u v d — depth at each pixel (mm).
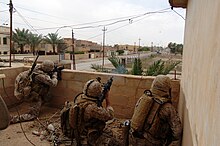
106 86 3830
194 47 2375
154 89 2947
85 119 3295
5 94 5562
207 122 1243
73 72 5574
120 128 4512
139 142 2975
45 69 5102
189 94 2471
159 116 2811
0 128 1851
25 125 4633
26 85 4945
